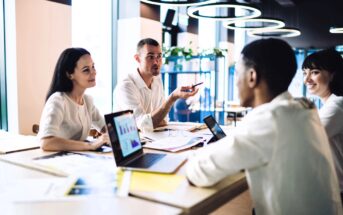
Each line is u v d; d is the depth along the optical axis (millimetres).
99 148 1776
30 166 1461
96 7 4859
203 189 1170
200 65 5531
